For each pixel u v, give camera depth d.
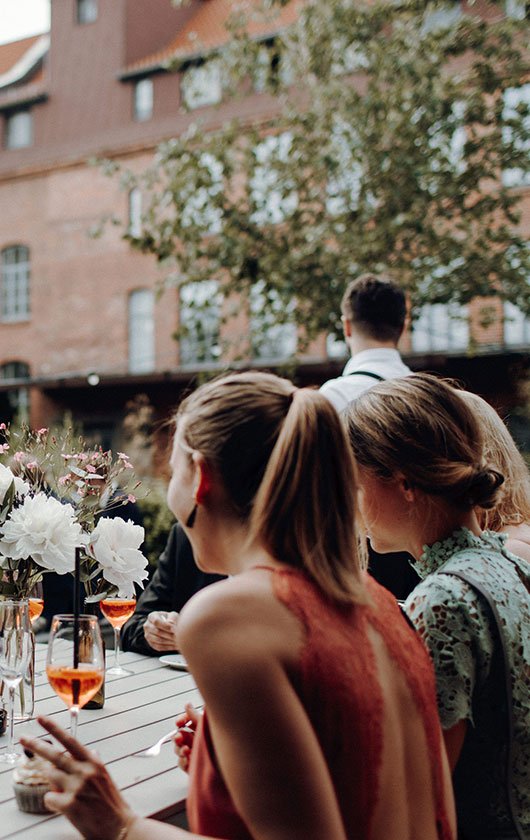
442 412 1.51
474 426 1.54
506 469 1.89
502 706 1.36
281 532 1.11
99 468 2.04
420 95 7.65
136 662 2.58
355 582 1.10
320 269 7.99
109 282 20.78
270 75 8.92
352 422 1.55
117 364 20.58
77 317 21.17
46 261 21.70
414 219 7.55
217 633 0.98
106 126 21.00
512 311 14.62
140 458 17.39
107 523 2.00
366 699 1.01
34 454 2.07
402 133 7.77
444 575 1.41
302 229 8.29
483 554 1.48
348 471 1.15
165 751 1.70
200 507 1.18
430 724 1.13
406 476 1.48
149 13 21.78
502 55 8.02
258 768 0.93
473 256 7.86
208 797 1.02
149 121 20.30
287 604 1.02
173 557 3.08
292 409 1.15
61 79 21.86
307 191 8.40
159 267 8.53
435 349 15.11
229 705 0.95
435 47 7.96
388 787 1.03
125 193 20.62
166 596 3.05
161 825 1.06
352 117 7.93
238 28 9.02
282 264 7.82
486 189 13.46
